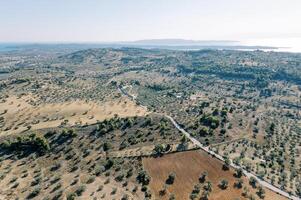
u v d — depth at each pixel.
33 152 138.25
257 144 159.38
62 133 153.75
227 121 187.00
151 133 157.38
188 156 132.75
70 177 117.56
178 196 105.19
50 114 193.38
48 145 140.25
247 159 138.12
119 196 104.06
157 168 123.06
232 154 141.38
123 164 126.12
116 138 152.12
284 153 154.12
